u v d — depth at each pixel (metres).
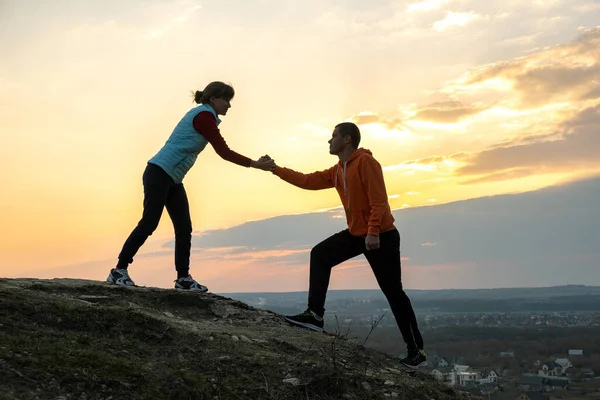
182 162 5.72
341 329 5.64
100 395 3.61
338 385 4.39
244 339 4.85
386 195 5.25
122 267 5.68
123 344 4.27
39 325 4.20
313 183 5.80
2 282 4.92
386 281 5.30
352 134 5.38
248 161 5.79
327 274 5.61
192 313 5.39
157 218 5.71
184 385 3.91
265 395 4.07
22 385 3.44
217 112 5.91
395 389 4.72
